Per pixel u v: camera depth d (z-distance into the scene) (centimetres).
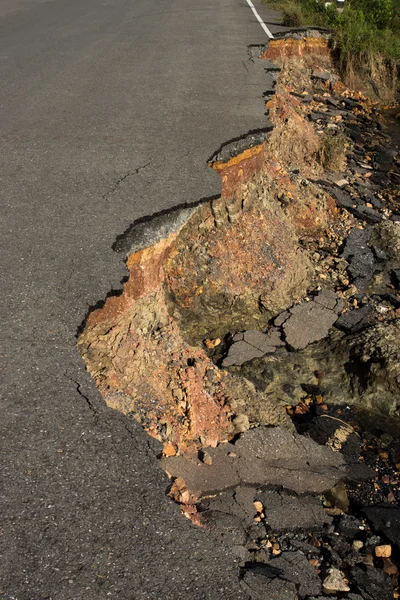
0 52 1147
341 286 745
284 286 693
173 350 502
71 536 275
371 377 580
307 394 586
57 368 369
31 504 286
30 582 253
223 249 668
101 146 701
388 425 547
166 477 314
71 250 484
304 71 1449
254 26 1541
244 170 728
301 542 393
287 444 466
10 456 309
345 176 1023
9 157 665
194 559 275
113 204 562
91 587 255
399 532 422
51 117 793
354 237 841
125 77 995
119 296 471
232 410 482
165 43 1283
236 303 661
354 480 469
